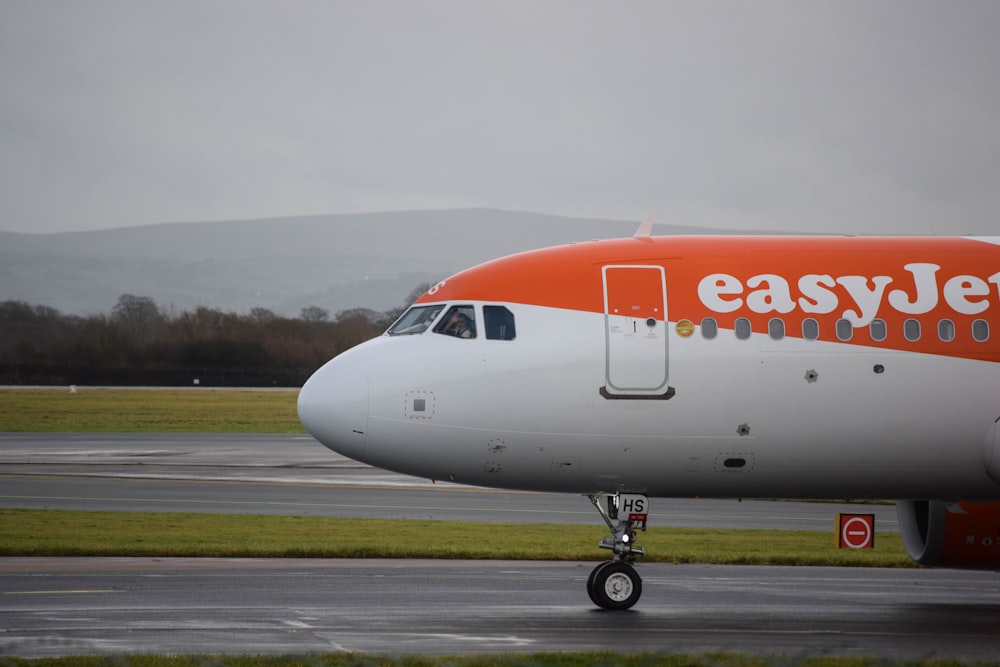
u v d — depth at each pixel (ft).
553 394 250.57
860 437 254.88
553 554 342.85
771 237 271.90
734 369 251.60
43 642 207.21
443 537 382.83
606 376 250.37
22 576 288.30
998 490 265.54
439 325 258.98
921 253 266.36
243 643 209.05
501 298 257.75
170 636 214.28
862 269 261.85
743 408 251.80
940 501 276.41
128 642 208.23
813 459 256.73
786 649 213.25
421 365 253.65
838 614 257.14
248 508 458.91
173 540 359.66
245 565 316.60
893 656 206.80
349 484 563.89
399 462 256.11
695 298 255.29
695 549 366.02
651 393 250.57
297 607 249.55
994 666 196.44
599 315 254.06
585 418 250.78
